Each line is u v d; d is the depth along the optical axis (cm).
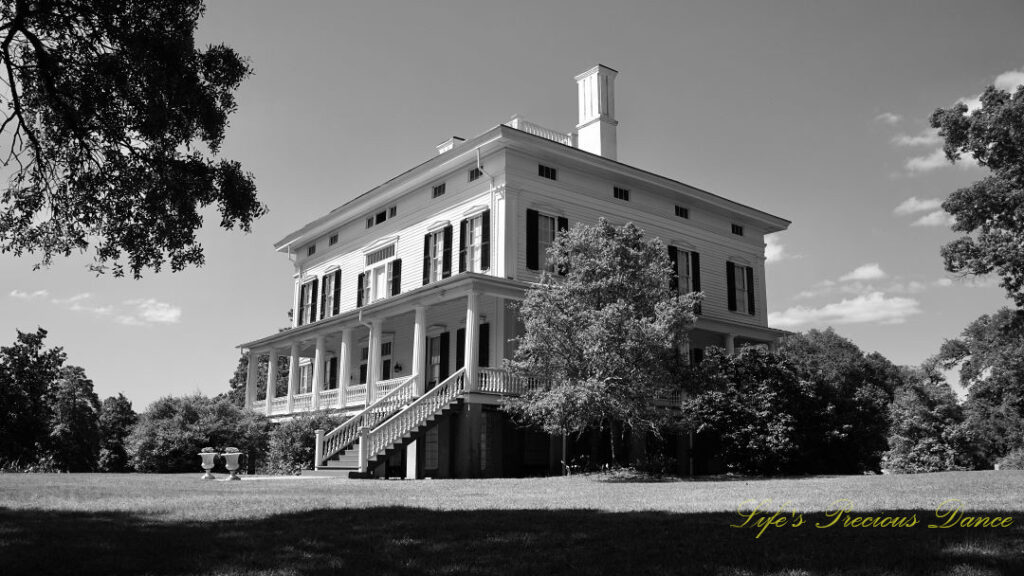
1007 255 2591
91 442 3828
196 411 3056
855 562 571
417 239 2894
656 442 2530
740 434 2258
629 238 2097
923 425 4081
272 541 696
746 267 3241
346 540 699
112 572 557
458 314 2741
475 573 548
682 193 2970
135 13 1150
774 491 1303
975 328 4150
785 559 583
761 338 3112
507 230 2483
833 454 2506
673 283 2905
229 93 1284
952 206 2758
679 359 2080
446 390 2216
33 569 567
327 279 3428
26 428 1470
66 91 1178
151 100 1189
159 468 2881
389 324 2989
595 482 1747
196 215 1313
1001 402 4297
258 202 1341
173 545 671
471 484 1645
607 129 2962
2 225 1293
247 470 2841
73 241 1343
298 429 2525
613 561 584
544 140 2544
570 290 2017
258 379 5441
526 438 2430
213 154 1315
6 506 1036
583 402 1797
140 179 1282
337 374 3375
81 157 1266
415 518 877
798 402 2452
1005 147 2678
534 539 697
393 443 2042
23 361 1451
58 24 1138
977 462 4200
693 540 687
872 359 5416
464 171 2700
